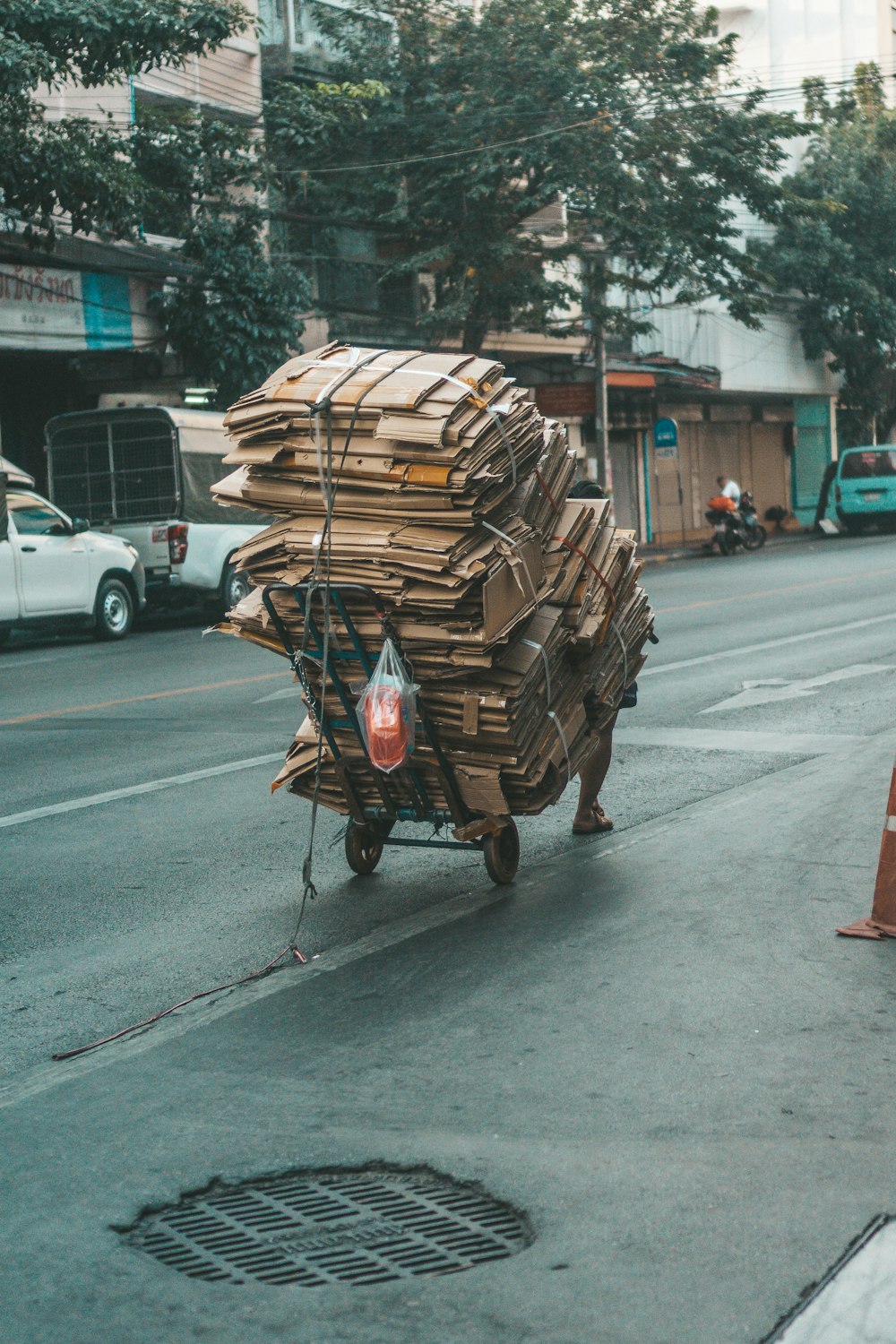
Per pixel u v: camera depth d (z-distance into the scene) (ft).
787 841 23.30
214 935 19.93
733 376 125.18
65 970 18.61
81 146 60.18
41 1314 10.52
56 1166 12.89
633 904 20.24
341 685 20.67
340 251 86.53
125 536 64.90
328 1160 12.81
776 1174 12.07
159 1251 11.45
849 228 128.88
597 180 83.61
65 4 55.57
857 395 136.98
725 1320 10.07
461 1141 13.01
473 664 19.47
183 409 68.23
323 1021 16.24
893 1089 13.67
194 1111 13.93
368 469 19.03
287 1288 10.82
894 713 35.19
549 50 84.02
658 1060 14.57
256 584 20.39
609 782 28.71
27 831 26.11
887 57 148.46
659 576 83.46
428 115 82.64
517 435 19.52
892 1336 9.84
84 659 52.21
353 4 86.58
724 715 35.76
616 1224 11.41
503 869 21.68
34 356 72.84
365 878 22.74
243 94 81.35
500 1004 16.43
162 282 72.38
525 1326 10.14
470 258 84.23
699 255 91.45
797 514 145.69
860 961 17.39
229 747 33.22
